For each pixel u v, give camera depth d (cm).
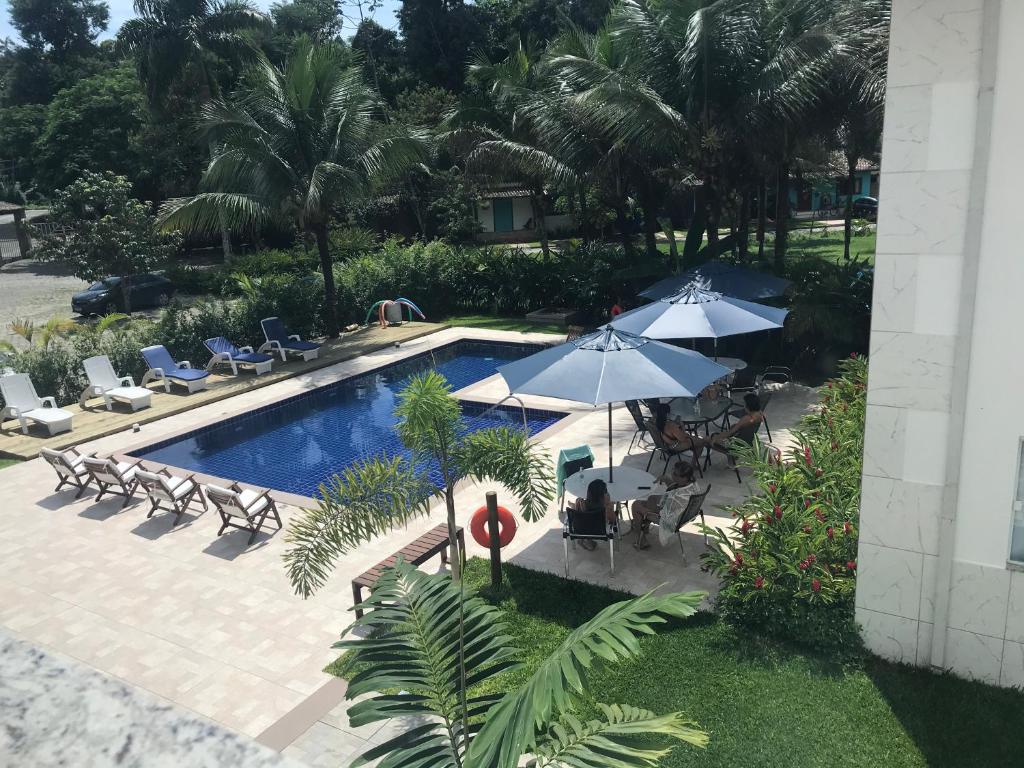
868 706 639
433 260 2552
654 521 922
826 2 1838
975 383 612
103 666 772
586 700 661
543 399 1606
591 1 5209
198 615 857
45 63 6300
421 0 5288
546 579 873
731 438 1127
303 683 734
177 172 4381
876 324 635
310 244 3850
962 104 569
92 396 1656
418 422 763
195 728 98
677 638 741
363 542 1005
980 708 630
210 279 3441
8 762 89
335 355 2025
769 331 1700
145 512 1137
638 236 4384
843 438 983
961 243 592
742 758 590
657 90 1928
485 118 2653
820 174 3394
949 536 644
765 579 737
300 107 2027
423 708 417
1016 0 540
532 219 4903
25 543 1051
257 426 1633
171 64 3744
